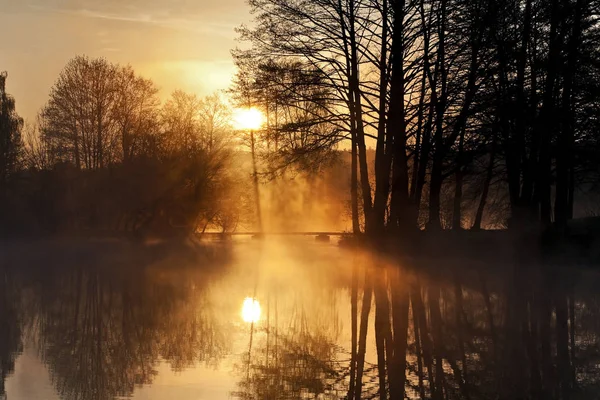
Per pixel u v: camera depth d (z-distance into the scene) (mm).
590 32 28688
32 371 11117
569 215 42250
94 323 15359
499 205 50062
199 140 56500
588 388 9984
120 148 63062
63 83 62531
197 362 11633
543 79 29844
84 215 55469
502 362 11594
